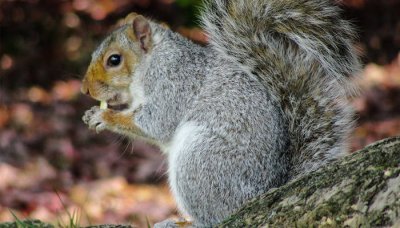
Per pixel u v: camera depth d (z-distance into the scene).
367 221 5.81
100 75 9.38
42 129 24.28
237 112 8.16
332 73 8.31
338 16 8.45
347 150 8.03
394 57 28.89
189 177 8.09
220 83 8.48
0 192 19.16
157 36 9.29
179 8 30.41
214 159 7.99
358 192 6.01
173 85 8.98
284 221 6.31
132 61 9.30
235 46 8.55
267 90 8.27
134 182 20.67
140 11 30.77
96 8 30.73
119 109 9.67
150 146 23.05
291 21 8.48
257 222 6.51
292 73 8.28
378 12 30.53
